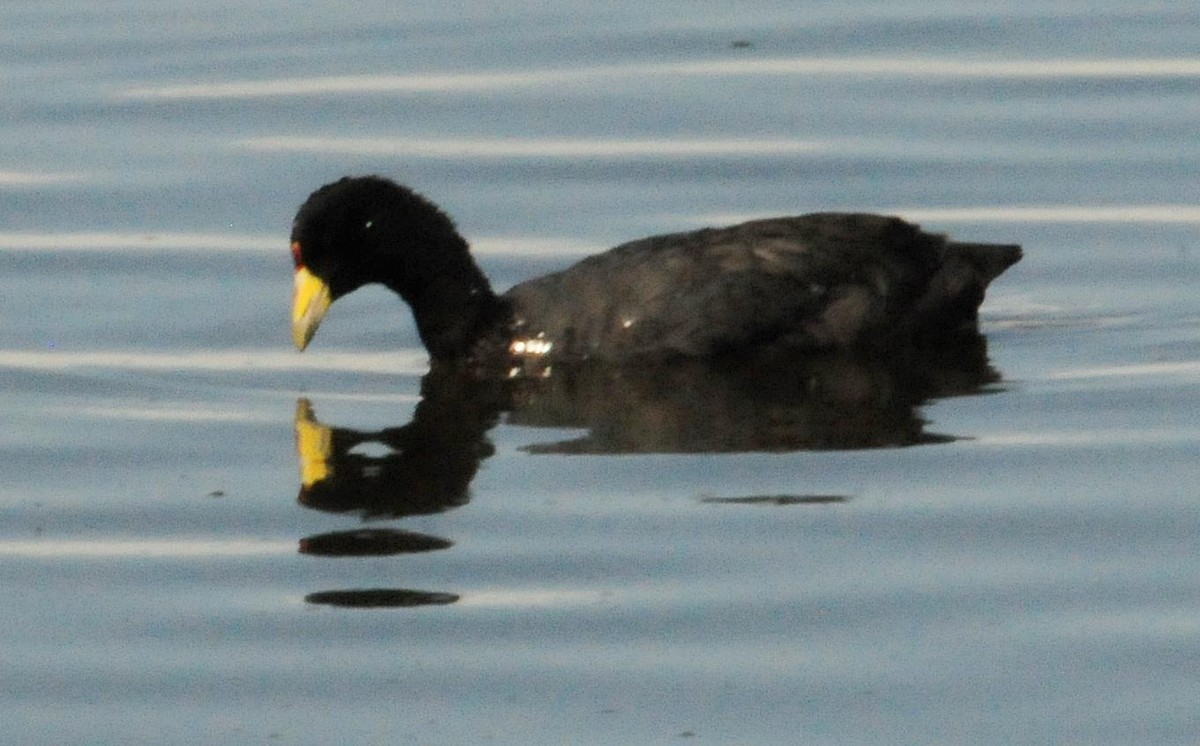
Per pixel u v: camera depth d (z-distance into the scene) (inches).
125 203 763.4
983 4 930.7
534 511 518.9
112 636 461.7
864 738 411.2
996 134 807.1
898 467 540.4
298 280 637.3
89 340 653.3
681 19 922.1
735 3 940.6
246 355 643.5
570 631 457.1
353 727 421.4
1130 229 725.9
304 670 444.5
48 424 586.2
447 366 636.1
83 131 821.9
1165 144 791.7
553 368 628.1
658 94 847.7
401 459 556.4
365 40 903.1
